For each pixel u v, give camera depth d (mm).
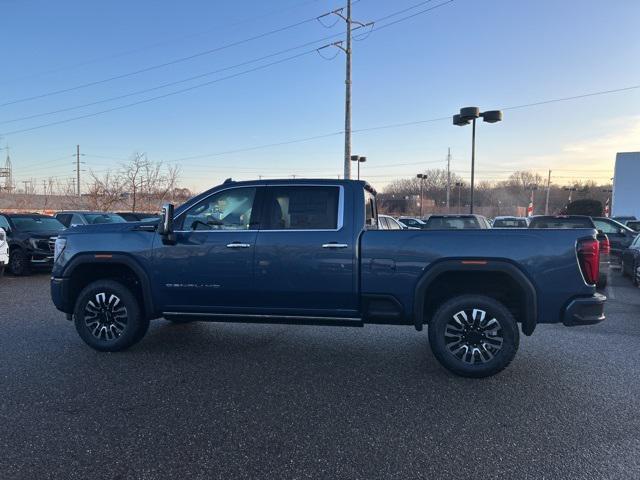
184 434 3756
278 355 5855
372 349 6137
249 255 5449
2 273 12219
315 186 5488
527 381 4969
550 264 4879
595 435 3762
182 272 5629
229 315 5656
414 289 5098
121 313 5891
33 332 6875
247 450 3514
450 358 5043
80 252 5926
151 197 36094
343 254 5250
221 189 5703
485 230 5016
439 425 3936
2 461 3340
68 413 4125
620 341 6531
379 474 3203
